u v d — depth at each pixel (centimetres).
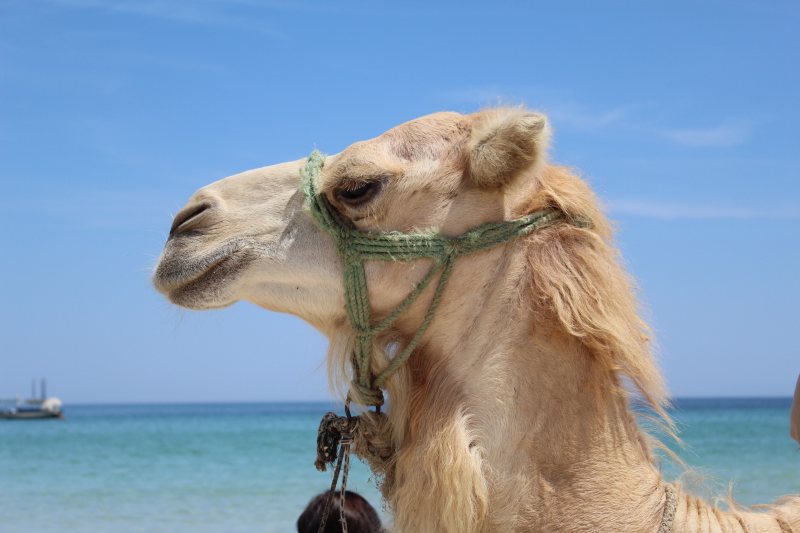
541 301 298
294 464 2744
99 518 1567
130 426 6794
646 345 312
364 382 321
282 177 340
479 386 299
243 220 334
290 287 328
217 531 1401
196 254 331
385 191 312
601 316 296
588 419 292
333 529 439
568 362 295
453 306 307
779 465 2277
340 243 317
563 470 288
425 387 309
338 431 327
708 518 295
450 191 310
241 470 2545
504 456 292
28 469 2648
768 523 299
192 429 5931
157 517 1573
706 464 2306
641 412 312
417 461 296
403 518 295
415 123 324
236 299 334
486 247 304
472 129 313
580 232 306
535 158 298
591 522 284
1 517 1592
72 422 8294
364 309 316
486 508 287
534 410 293
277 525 1464
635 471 296
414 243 307
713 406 14625
